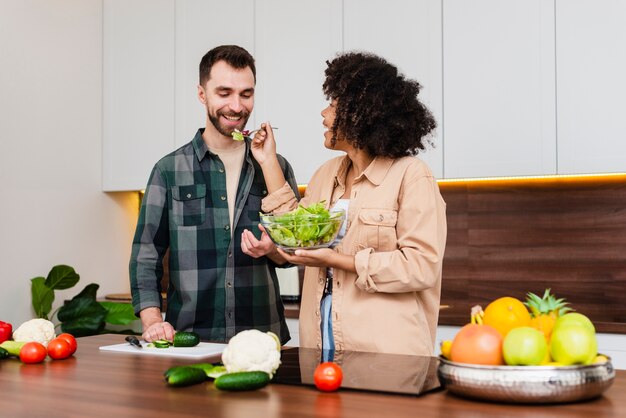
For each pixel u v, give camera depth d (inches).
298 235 59.3
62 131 137.9
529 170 108.4
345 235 67.4
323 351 63.2
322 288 67.8
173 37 138.6
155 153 140.3
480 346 42.6
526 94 108.7
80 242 141.4
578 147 105.3
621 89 102.8
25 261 130.2
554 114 106.9
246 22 131.0
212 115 83.2
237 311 85.3
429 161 115.0
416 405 42.3
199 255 85.0
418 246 61.7
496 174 110.5
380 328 63.3
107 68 145.8
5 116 127.0
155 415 40.9
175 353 62.2
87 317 128.5
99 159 146.0
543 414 39.4
